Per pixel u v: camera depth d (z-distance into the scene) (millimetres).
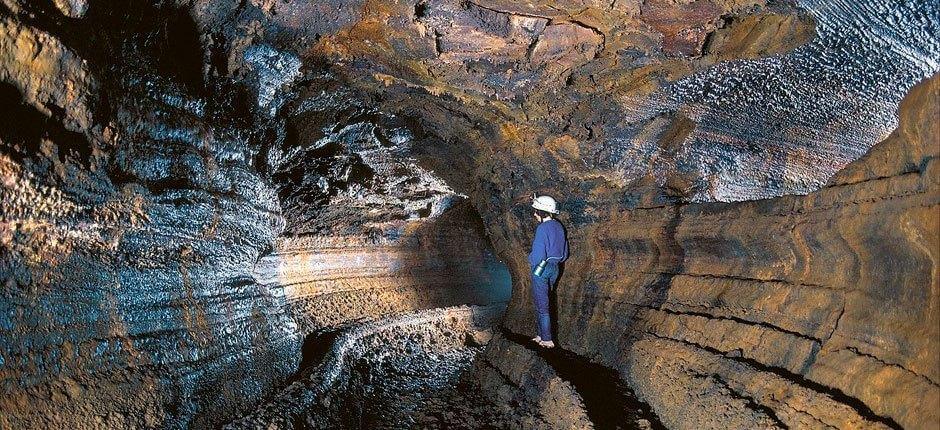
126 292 3500
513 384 5938
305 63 5125
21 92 2613
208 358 4168
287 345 5871
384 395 6195
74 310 3074
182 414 3574
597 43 4672
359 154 8039
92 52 2971
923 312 2582
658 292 5242
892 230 2703
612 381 5129
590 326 6113
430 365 7734
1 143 2477
